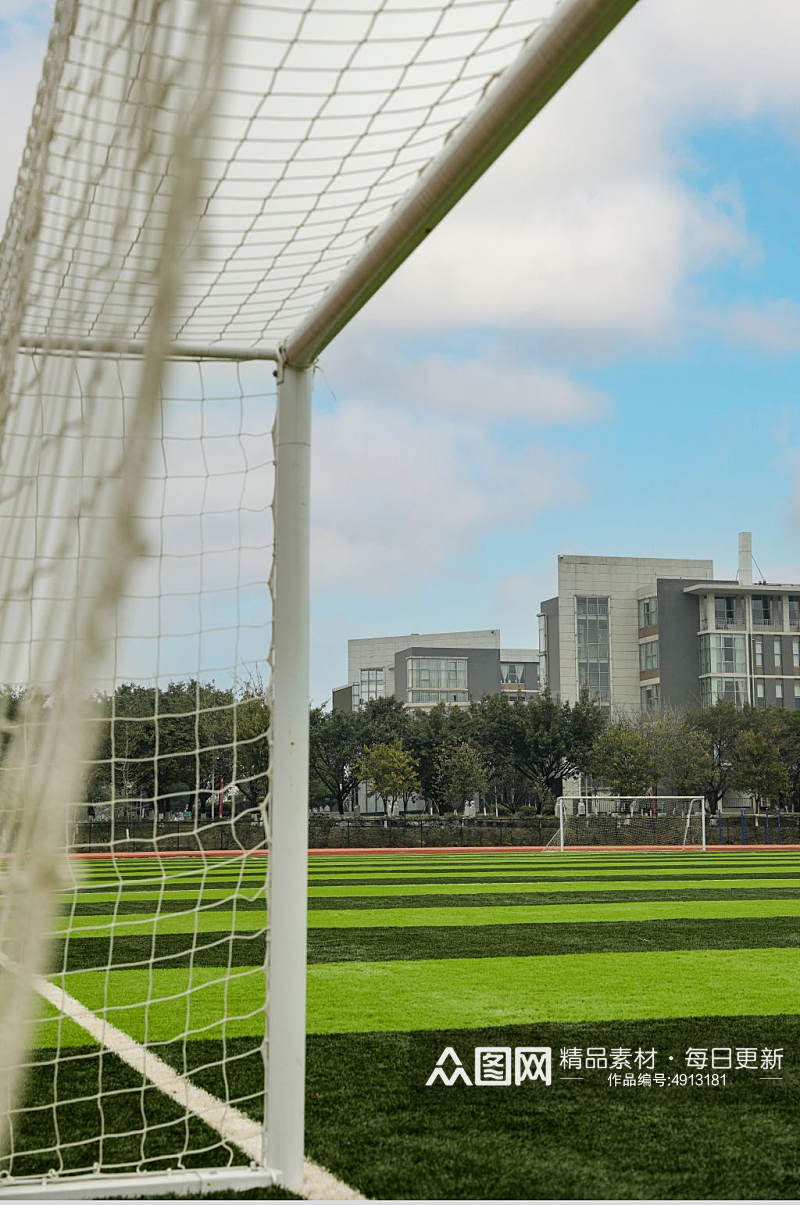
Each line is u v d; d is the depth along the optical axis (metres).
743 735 49.53
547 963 8.97
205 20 0.97
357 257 3.20
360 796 77.31
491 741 52.12
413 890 16.77
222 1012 6.79
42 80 1.71
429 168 2.75
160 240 0.98
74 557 1.06
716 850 36.69
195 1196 3.51
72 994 7.48
